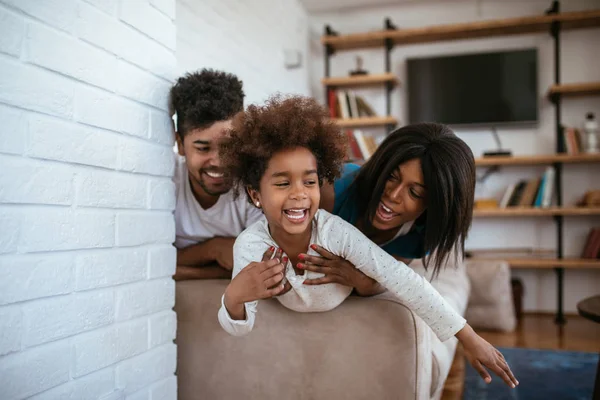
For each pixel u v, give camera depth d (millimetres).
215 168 1359
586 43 4145
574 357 2727
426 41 4363
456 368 2299
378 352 1217
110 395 1107
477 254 4207
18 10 878
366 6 4539
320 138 1041
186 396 1393
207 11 2816
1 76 848
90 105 1040
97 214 1066
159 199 1280
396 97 4496
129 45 1162
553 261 3838
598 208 3752
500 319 3430
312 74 4691
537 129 4234
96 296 1069
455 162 1173
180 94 1317
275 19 3850
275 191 1009
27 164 901
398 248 1431
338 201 1347
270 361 1305
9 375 879
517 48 4242
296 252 1167
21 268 896
